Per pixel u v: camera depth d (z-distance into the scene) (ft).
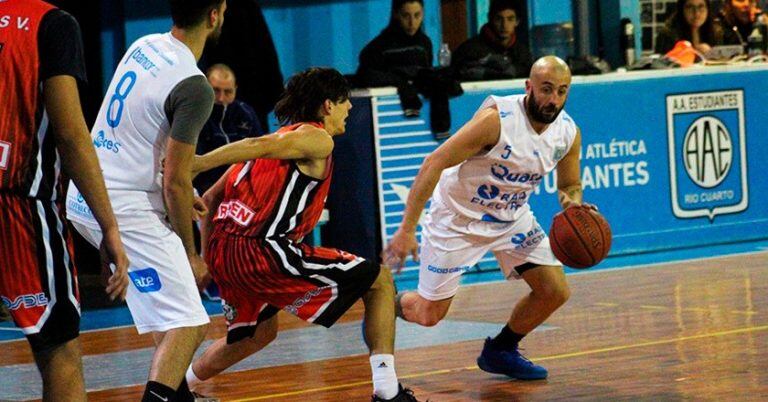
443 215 23.82
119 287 14.51
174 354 17.51
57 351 14.67
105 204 14.42
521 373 24.06
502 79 44.11
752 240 48.85
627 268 41.98
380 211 42.14
